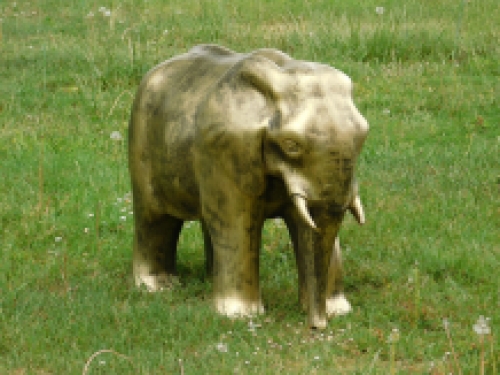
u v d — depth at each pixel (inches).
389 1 1062.4
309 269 354.0
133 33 946.1
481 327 301.9
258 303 383.2
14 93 742.5
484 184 552.7
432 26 913.5
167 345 361.7
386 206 524.1
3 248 479.2
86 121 695.7
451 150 614.2
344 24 924.0
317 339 362.3
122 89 757.9
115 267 461.1
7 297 407.5
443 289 420.8
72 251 477.7
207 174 367.9
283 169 340.2
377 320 386.3
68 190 568.7
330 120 333.7
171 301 409.7
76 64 839.1
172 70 405.7
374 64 833.5
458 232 481.7
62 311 388.5
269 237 491.2
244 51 877.8
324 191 335.9
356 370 335.6
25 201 544.7
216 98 359.9
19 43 930.7
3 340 365.1
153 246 428.1
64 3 1167.6
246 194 359.6
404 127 665.0
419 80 773.9
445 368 334.0
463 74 794.2
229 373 333.4
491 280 424.8
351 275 439.5
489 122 674.2
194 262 459.8
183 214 407.2
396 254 459.5
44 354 351.9
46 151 629.9
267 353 353.4
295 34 896.9
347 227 493.7
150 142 406.0
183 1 1131.3
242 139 348.2
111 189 563.5
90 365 339.9
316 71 345.4
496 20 959.6
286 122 335.0
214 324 370.0
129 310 386.3
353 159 336.2
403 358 351.6
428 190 547.2
